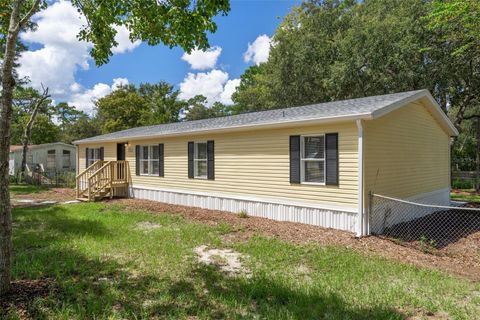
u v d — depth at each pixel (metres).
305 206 8.09
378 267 4.86
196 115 42.66
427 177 10.05
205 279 4.36
